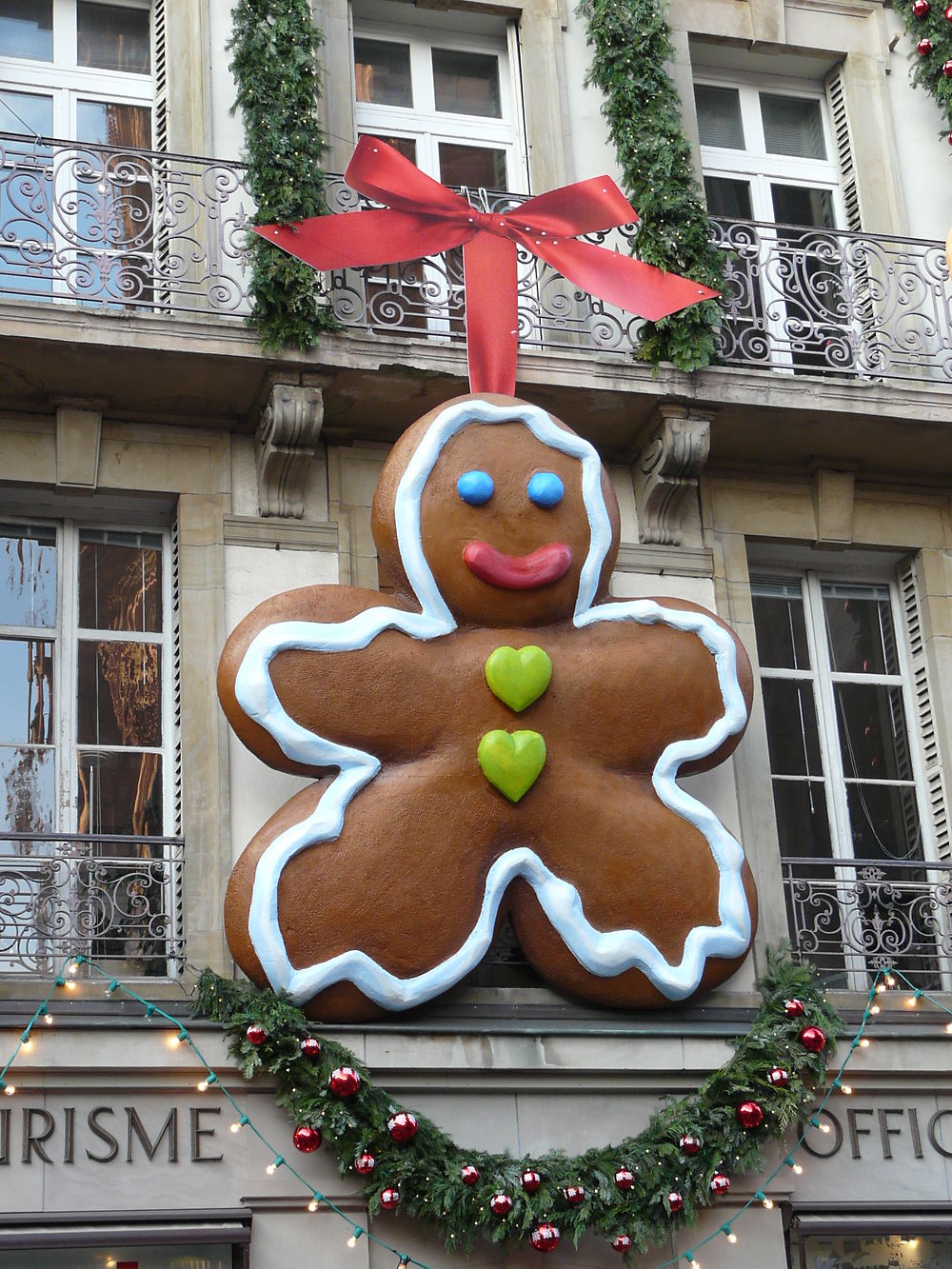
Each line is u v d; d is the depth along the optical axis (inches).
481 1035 409.7
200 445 463.5
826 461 507.8
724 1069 412.5
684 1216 399.9
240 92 481.7
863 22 566.3
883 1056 434.3
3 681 443.8
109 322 438.9
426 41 541.3
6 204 478.9
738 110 563.8
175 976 420.2
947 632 507.2
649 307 478.9
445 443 441.7
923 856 492.7
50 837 418.0
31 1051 383.6
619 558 482.0
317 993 402.3
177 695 449.1
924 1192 428.1
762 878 463.2
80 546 459.8
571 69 536.4
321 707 417.7
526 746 422.9
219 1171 388.8
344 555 462.6
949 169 558.6
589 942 422.3
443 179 527.8
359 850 410.9
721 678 450.9
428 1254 392.8
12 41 502.6
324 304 468.8
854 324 528.4
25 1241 369.1
